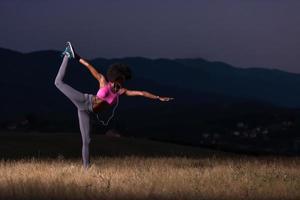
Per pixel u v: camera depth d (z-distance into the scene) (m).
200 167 20.31
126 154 36.12
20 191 11.64
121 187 12.63
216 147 48.50
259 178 15.13
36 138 39.69
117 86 15.68
